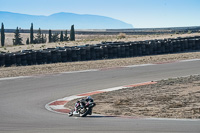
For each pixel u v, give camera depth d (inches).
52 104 2165.4
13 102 2249.0
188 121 1507.1
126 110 1878.7
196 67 3828.7
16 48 6840.6
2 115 1791.3
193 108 1878.7
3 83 3004.4
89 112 1681.8
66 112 1889.8
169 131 1248.8
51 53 4488.2
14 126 1443.2
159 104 2037.4
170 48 5536.4
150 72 3528.5
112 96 2362.2
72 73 3521.2
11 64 4185.5
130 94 2410.2
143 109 1891.0
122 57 5049.2
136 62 4357.8
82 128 1349.7
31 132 1289.4
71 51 4630.9
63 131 1291.8
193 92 2410.2
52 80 3127.5
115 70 3690.9
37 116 1742.1
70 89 2696.9
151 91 2501.2
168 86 2687.0
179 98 2207.2
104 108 1967.3
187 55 5027.1
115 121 1520.7
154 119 1581.0
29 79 3193.9
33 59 4350.4
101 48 4869.6
